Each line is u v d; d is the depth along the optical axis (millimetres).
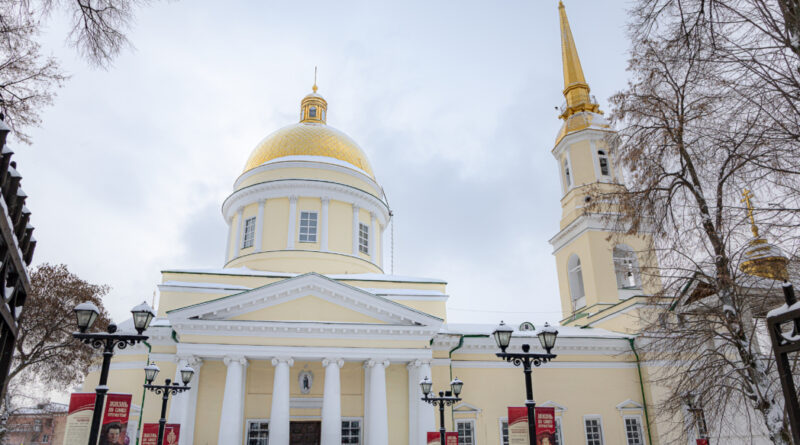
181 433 22609
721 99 12422
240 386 23672
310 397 26438
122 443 15195
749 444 23297
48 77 12492
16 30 10656
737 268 14500
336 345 24922
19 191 7910
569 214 37062
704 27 10961
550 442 17219
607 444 29422
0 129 6605
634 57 15602
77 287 28734
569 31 41188
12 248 7465
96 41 7770
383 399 24672
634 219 16641
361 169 37156
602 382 30562
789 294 6160
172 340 25859
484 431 28219
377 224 37062
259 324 24219
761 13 10297
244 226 34719
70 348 28125
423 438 24688
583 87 39094
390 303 25797
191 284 29172
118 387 25672
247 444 25141
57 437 54188
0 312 7398
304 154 35812
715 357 16828
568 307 36625
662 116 15750
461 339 28625
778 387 15773
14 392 31188
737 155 11828
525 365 14367
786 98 10414
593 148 36812
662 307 17734
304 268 32406
